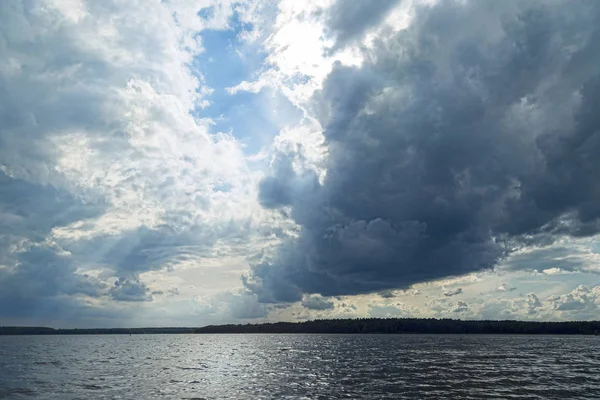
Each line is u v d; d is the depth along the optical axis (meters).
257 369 81.50
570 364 90.19
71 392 52.94
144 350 152.75
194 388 56.66
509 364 89.75
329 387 57.44
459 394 51.88
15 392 52.88
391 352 130.38
